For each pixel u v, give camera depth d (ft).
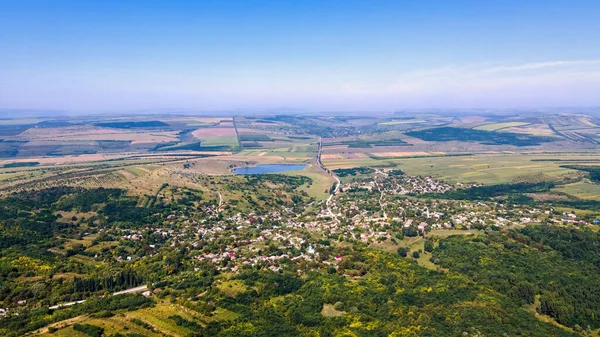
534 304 500.33
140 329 424.46
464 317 443.73
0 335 428.56
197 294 521.65
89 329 414.82
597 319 469.98
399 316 453.99
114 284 576.61
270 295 519.60
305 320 453.17
